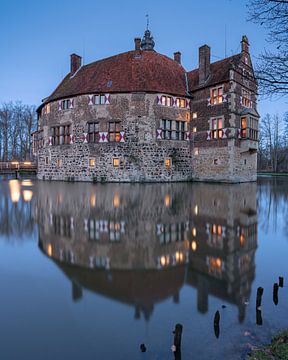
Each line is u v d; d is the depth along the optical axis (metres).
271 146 66.00
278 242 8.64
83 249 7.78
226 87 28.08
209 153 29.62
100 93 29.19
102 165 29.25
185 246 8.13
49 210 13.08
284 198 18.27
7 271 6.33
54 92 35.09
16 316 4.58
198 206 14.45
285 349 3.61
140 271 6.36
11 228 9.90
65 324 4.38
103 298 5.16
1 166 38.69
